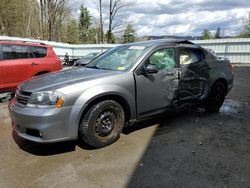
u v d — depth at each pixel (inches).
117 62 165.3
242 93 307.0
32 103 125.6
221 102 218.7
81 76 142.3
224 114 209.0
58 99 122.6
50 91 124.1
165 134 161.9
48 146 143.7
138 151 136.9
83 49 917.8
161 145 144.6
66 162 125.5
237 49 844.6
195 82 185.5
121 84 142.7
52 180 109.5
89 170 117.5
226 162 124.0
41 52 289.3
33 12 1256.8
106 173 114.6
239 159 127.2
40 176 112.8
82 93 128.2
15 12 1061.8
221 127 175.6
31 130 126.7
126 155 132.2
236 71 595.8
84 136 133.7
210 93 201.3
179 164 122.3
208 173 114.0
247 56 835.4
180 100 176.6
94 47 922.1
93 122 134.2
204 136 158.6
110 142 143.8
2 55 253.9
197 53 192.9
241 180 108.0
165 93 165.3
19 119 127.0
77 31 1907.0
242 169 117.3
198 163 123.3
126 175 112.7
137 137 156.7
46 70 286.8
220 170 116.5
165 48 169.9
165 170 116.8
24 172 116.4
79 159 128.4
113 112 142.8
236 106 237.8
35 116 120.7
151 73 155.5
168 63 169.3
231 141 150.3
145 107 156.4
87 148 140.9
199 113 211.5
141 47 167.8
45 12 1350.9
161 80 161.8
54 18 1405.0
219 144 145.9
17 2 1076.5
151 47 163.5
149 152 135.5
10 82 257.8
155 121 187.8
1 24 1019.9
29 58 275.1
